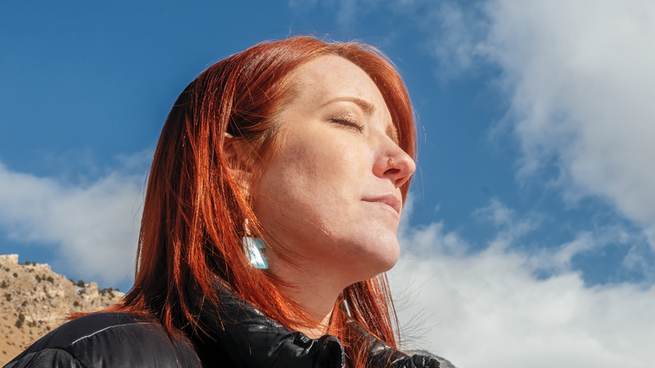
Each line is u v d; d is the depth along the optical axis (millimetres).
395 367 2102
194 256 1760
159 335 1469
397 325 2922
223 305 1632
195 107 2201
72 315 1681
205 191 1941
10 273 58281
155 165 2256
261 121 2115
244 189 2039
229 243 1862
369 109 2238
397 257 1988
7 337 47031
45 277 60188
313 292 2049
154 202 2145
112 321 1415
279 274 1989
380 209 2002
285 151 2045
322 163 1991
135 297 1849
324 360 1429
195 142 2066
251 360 1544
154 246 2006
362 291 2822
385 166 2076
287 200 1972
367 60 2869
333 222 1932
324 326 2143
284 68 2225
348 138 2070
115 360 1280
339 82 2234
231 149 2127
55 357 1246
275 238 1990
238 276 1801
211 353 1617
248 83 2211
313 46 2373
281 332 1572
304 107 2143
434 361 2043
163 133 2316
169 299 1687
